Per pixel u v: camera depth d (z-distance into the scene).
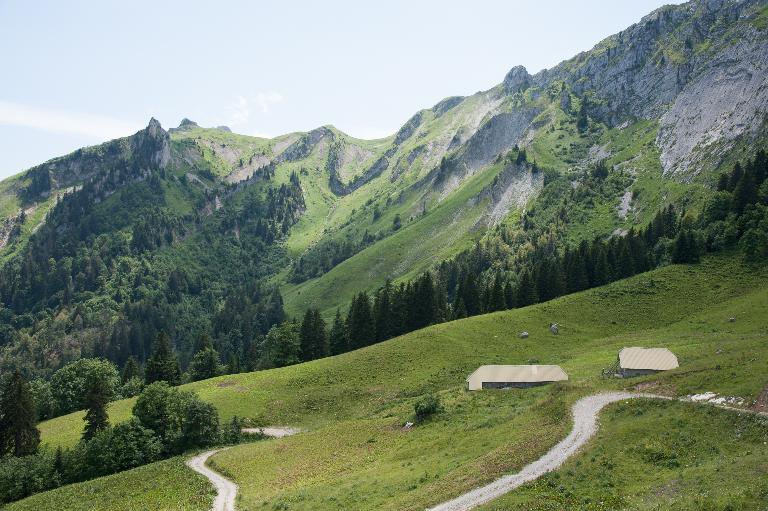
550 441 49.50
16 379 92.25
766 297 112.88
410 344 118.50
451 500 41.84
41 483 78.31
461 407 78.69
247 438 89.81
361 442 73.56
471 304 156.38
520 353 111.56
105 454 81.75
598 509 36.62
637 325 120.06
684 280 134.88
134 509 61.03
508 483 43.06
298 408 99.81
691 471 39.09
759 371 53.25
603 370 83.88
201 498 61.16
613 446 45.97
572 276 152.62
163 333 145.38
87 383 128.75
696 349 82.31
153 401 91.25
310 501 51.56
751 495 32.34
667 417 48.72
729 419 45.25
